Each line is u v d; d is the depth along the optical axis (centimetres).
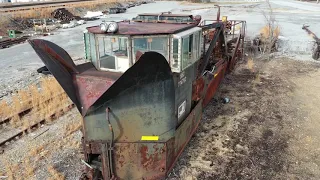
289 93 1062
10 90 1088
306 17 3066
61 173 587
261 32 1961
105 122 464
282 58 1588
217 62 973
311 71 1352
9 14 2673
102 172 501
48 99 946
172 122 513
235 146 698
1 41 2002
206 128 785
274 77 1257
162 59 440
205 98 828
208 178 580
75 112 888
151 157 508
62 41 2062
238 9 3953
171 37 516
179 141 577
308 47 1755
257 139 732
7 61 1536
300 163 633
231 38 1437
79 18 3247
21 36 2236
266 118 855
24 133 747
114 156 491
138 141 493
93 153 490
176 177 580
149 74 452
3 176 580
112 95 446
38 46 450
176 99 538
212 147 691
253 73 1311
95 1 4641
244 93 1059
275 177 586
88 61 570
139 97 466
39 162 627
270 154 667
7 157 648
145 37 502
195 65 642
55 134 753
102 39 523
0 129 781
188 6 4769
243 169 611
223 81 1189
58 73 461
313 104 960
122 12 3991
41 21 2753
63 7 3522
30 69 1371
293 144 711
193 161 633
